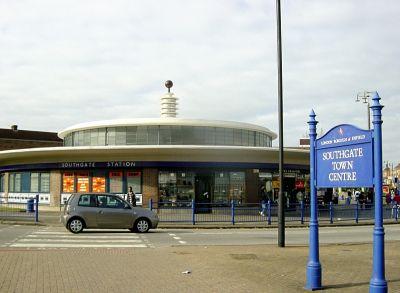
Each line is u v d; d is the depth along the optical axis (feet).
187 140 122.72
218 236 67.72
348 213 99.30
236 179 115.34
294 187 123.34
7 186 133.59
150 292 28.99
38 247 52.08
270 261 40.88
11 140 242.78
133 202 98.02
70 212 68.28
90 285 30.83
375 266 26.05
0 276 33.53
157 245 55.67
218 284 31.24
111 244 55.88
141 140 122.42
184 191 112.88
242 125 127.65
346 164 29.50
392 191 187.11
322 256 44.29
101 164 114.21
